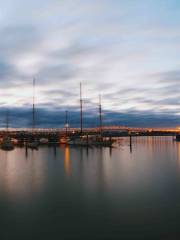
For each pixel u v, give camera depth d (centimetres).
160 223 1128
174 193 1638
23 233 1039
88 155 4250
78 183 1961
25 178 2186
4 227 1102
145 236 1002
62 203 1433
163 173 2423
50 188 1794
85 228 1079
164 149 6053
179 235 1009
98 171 2552
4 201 1481
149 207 1348
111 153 4691
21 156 4081
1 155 4238
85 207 1355
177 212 1266
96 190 1728
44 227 1096
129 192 1667
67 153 4609
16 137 8531
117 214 1245
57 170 2622
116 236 1004
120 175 2312
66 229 1073
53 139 7812
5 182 2014
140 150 5681
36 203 1436
